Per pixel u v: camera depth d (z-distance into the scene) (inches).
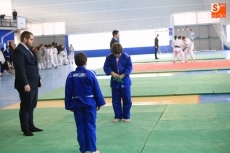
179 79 580.4
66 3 1688.0
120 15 1652.3
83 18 1686.8
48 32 1718.8
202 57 1088.8
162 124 291.9
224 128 268.4
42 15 1711.4
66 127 301.4
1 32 1310.3
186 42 912.9
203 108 344.5
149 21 1628.9
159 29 1625.2
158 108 358.6
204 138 245.1
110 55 307.7
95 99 227.8
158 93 451.2
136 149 229.6
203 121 293.4
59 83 641.6
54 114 357.7
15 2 1712.6
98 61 1282.0
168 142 240.7
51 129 297.1
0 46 1293.1
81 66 228.1
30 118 290.4
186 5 1585.9
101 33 1689.2
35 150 241.9
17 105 433.4
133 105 383.2
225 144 229.5
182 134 258.2
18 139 272.1
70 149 240.5
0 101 475.2
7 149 247.3
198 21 1589.6
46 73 889.5
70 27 1700.3
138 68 827.4
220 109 335.0
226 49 1581.0
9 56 938.7
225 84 491.8
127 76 305.6
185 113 327.9
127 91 303.7
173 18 1610.5
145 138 253.6
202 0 1565.0
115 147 236.5
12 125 322.0
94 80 224.4
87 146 223.3
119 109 310.0
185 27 1606.8
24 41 282.2
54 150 239.9
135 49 1663.4
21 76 271.4
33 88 282.4
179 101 396.2
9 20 1338.6
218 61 903.7
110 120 317.4
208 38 1590.8
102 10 1662.2
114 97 309.6
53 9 1699.1
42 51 1071.6
